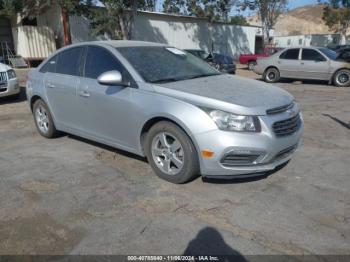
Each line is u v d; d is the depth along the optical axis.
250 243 2.93
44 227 3.21
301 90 12.12
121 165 4.60
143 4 19.42
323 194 3.75
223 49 31.02
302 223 3.21
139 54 4.63
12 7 15.83
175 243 2.95
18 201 3.70
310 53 13.80
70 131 5.36
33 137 6.05
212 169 3.62
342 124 6.77
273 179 4.12
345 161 4.72
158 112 3.86
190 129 3.62
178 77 4.41
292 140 3.86
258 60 15.30
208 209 3.47
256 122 3.54
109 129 4.60
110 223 3.26
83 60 4.98
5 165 4.72
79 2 16.64
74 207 3.55
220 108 3.56
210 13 25.94
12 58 17.33
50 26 19.03
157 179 4.15
